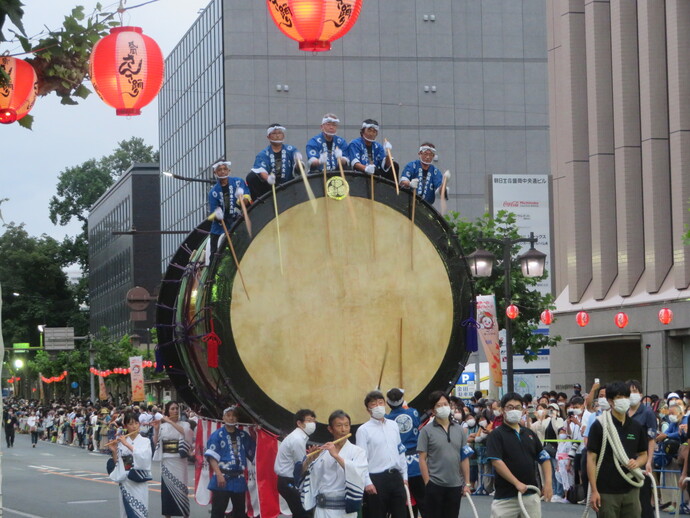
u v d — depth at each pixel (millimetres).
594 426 13680
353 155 16422
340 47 69250
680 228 39688
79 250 131875
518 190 43875
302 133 68250
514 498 13531
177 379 19844
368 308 15430
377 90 69812
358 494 13414
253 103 67562
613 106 43312
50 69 12883
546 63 71875
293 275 15219
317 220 15336
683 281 39500
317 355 15234
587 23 43969
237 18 67562
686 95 39812
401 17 70312
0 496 10375
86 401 78562
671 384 40125
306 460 13805
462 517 22484
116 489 32438
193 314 16219
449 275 15742
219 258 14969
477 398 31703
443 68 70875
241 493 16766
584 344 44312
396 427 14875
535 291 37344
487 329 27266
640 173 42219
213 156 70938
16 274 127688
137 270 99500
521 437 13672
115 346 83375
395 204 15625
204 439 18172
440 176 16750
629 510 13672
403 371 15492
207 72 72438
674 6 39938
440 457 15195
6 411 68625
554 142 47156
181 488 20031
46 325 125438
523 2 71688
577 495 25047
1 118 12586
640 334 41344
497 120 71500
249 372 15000
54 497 29781
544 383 47000
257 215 15117
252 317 15039
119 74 12852
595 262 43719
